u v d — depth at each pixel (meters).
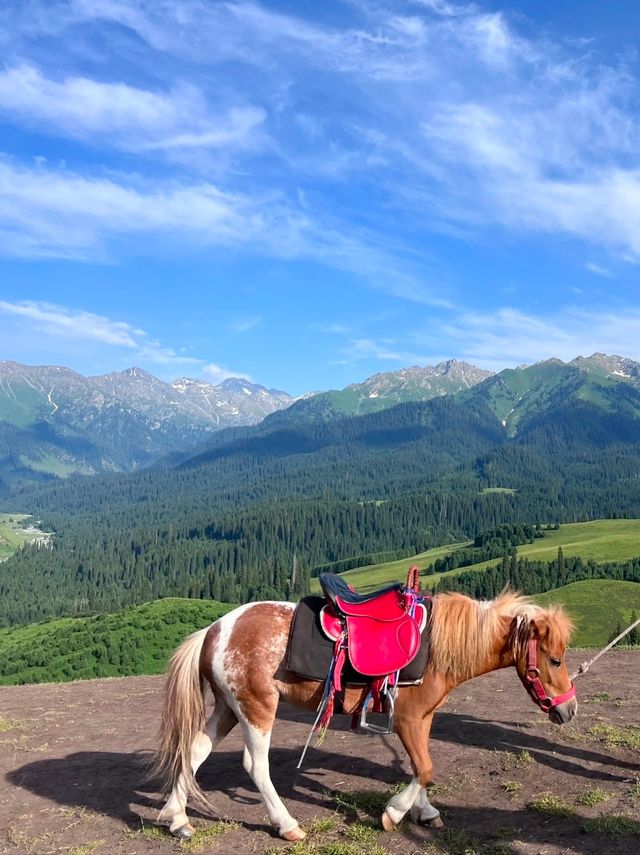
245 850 3.48
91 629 43.38
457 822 3.64
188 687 3.77
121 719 6.27
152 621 43.25
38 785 4.56
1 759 5.11
